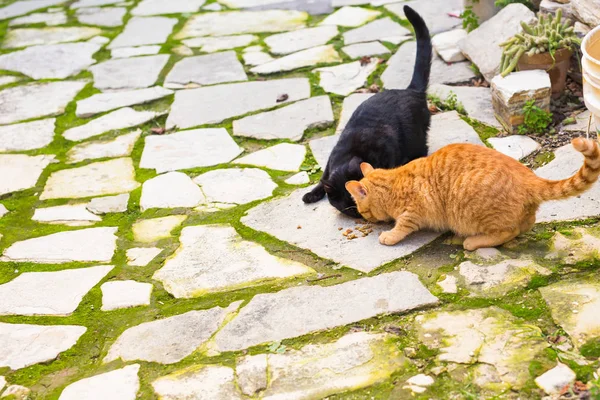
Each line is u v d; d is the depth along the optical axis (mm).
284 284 3580
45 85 6422
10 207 4715
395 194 3695
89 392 3027
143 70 6504
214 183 4676
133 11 8109
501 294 3230
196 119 5535
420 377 2840
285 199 4375
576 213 3705
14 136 5598
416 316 3197
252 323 3311
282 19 7402
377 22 6914
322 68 6113
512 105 4520
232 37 7078
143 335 3352
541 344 2891
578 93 4938
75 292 3756
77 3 8539
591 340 2869
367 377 2885
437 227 3688
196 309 3488
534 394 2666
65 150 5359
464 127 4789
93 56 6949
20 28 7844
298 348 3113
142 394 2977
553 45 4637
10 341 3430
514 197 3350
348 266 3633
